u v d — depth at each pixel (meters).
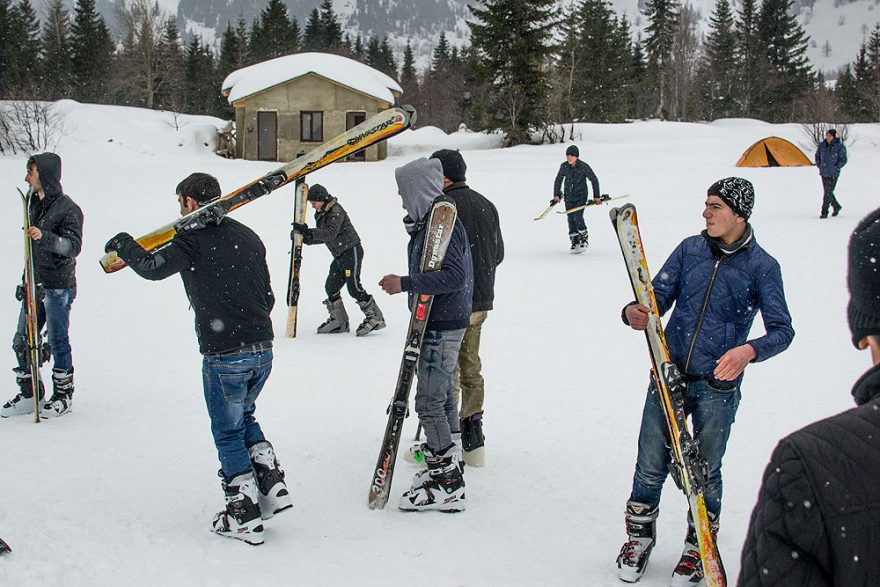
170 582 3.24
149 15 61.28
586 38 62.53
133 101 67.88
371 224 15.92
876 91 65.00
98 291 10.24
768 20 80.50
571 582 3.35
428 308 3.96
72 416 5.50
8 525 3.62
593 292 9.72
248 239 3.82
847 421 1.37
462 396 4.70
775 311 3.11
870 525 1.29
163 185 22.81
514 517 4.00
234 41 74.69
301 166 4.09
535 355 7.02
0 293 9.89
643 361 6.81
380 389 6.14
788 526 1.34
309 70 36.69
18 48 64.25
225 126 43.09
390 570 3.43
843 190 19.84
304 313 9.09
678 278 3.41
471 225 4.54
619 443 4.98
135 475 4.43
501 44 44.56
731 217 3.21
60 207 5.39
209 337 3.68
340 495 4.25
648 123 47.28
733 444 4.89
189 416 5.51
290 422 5.36
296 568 3.43
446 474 4.05
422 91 78.56
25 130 32.25
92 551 3.43
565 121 60.41
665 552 3.65
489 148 43.31
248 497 3.68
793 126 44.41
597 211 17.75
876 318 1.42
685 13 75.12
